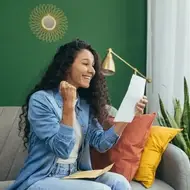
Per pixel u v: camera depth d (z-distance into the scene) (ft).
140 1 9.41
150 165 6.03
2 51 8.90
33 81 9.07
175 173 5.89
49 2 8.97
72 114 4.62
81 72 5.16
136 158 6.07
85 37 9.27
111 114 6.82
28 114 4.96
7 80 8.99
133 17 9.43
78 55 5.20
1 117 7.23
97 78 5.82
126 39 9.46
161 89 8.67
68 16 9.12
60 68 5.24
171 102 8.46
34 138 4.92
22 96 9.06
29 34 8.96
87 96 5.90
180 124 7.20
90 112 5.87
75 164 5.25
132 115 5.22
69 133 4.58
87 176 4.84
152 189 5.81
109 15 9.32
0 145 6.96
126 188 4.99
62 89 4.62
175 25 8.29
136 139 6.16
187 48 8.07
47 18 8.99
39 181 4.73
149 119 6.34
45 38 9.04
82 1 9.15
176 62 8.25
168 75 8.51
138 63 9.53
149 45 9.23
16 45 8.95
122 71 9.50
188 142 6.98
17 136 7.06
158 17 8.73
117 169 6.01
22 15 8.88
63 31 9.12
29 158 4.93
